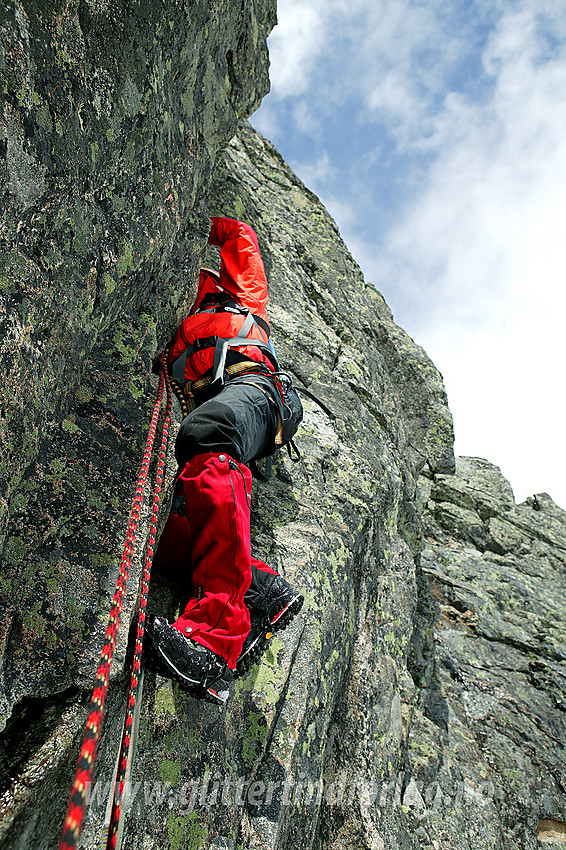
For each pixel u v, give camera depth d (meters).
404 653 4.31
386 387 5.72
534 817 4.63
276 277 5.11
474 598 6.86
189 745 2.10
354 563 3.66
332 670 3.16
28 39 1.58
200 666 1.88
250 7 3.62
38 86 1.63
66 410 2.03
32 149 1.61
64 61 1.75
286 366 4.36
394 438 5.25
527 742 5.17
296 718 2.58
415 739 4.45
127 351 2.39
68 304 1.88
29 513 1.77
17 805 1.46
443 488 8.73
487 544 8.24
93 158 1.96
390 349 8.63
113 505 1.95
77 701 1.71
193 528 2.16
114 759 1.82
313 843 2.98
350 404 4.54
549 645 6.36
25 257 1.64
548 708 5.64
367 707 3.52
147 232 2.44
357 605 3.78
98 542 1.86
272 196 6.25
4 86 1.50
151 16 2.27
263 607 2.31
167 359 2.79
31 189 1.63
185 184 2.89
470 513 8.55
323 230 6.42
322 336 4.92
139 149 2.31
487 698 5.52
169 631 1.88
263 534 3.13
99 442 2.06
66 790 1.62
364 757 3.37
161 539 2.34
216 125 3.54
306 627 2.91
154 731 2.02
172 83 2.65
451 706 5.34
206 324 2.78
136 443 2.16
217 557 2.05
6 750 1.57
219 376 2.56
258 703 2.52
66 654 1.67
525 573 7.79
